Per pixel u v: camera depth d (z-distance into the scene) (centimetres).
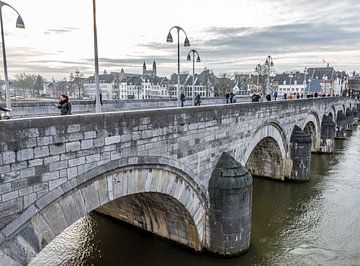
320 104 4338
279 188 2930
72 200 1042
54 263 1741
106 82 13475
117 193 1209
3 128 834
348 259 1720
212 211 1723
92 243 1942
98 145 1095
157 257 1775
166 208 1750
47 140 938
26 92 11094
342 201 2589
